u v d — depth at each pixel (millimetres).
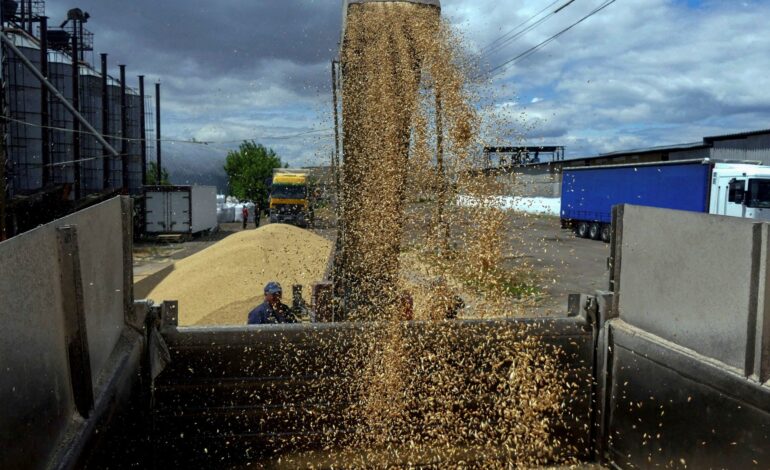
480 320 2977
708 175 17641
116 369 2230
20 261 1495
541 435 2910
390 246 3789
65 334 1831
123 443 2240
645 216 2725
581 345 2986
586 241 21797
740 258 2150
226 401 2793
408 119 4070
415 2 4477
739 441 2105
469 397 2932
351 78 4195
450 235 3768
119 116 28734
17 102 22281
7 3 23844
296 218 26625
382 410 2861
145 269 16422
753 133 24891
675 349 2459
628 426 2734
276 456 2812
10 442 1389
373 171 3990
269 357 2807
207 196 29844
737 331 2156
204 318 7527
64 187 16531
